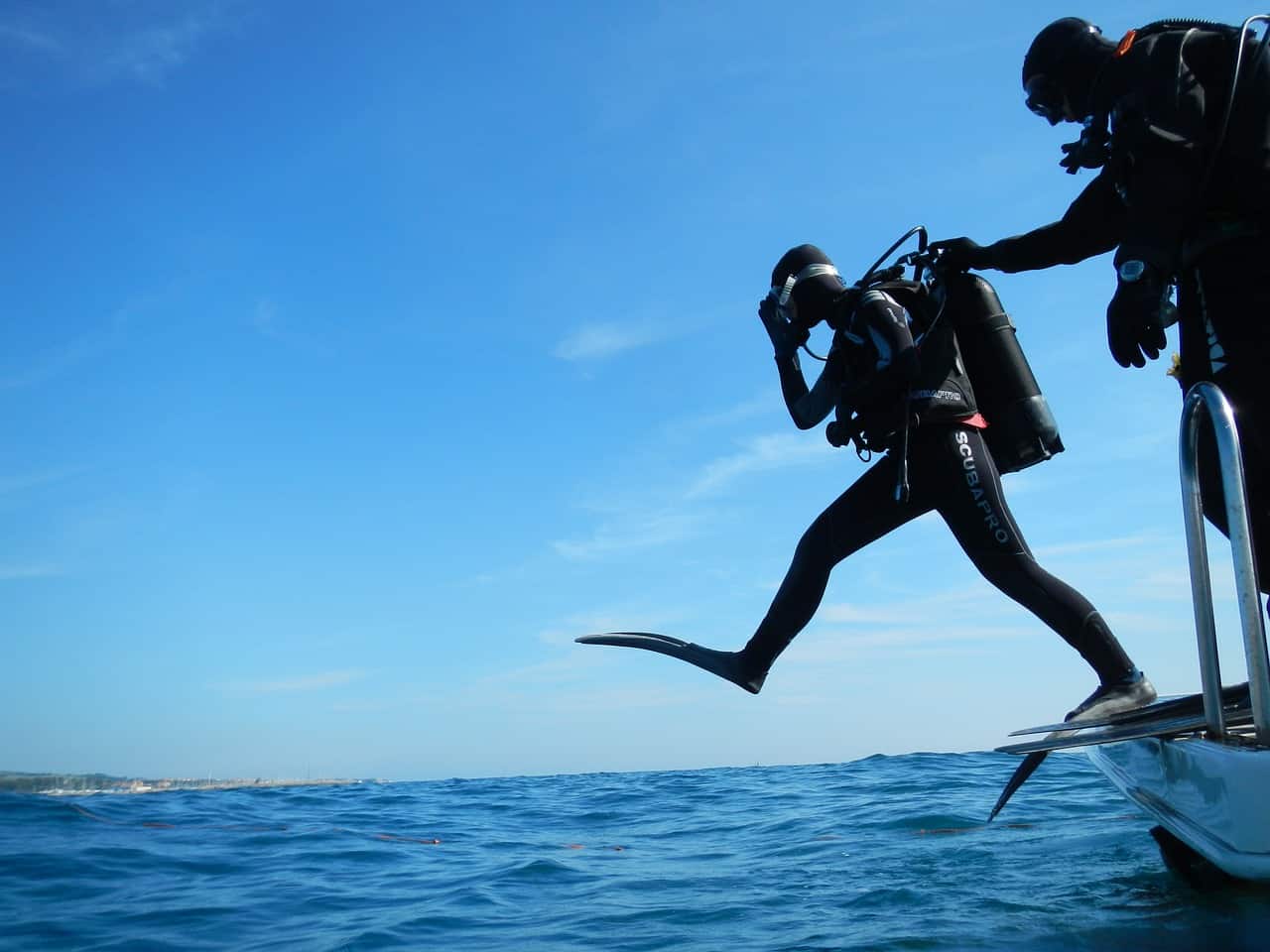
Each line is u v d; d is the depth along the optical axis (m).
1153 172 2.24
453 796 9.97
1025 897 2.99
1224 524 2.53
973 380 3.06
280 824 6.79
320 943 3.14
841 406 3.08
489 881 4.39
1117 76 2.40
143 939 3.24
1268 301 2.28
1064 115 2.66
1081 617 2.78
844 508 3.14
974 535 2.90
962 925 2.67
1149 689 2.71
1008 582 2.87
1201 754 2.13
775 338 3.30
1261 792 1.90
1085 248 2.80
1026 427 3.01
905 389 2.93
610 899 3.79
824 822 5.93
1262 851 1.91
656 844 5.65
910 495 3.00
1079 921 2.57
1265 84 2.25
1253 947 2.13
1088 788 6.24
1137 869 3.31
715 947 2.75
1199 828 2.18
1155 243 2.18
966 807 5.77
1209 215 2.35
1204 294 2.38
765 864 4.45
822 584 3.20
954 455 2.91
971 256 3.03
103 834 5.77
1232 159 2.27
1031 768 3.11
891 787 8.03
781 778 10.38
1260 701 2.00
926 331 2.99
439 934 3.24
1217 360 2.35
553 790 10.57
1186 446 2.24
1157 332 2.18
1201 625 2.21
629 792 9.83
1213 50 2.31
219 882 4.39
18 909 3.72
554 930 3.23
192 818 6.84
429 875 4.61
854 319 3.06
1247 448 2.38
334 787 11.70
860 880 3.71
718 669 3.34
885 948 2.48
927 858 4.06
